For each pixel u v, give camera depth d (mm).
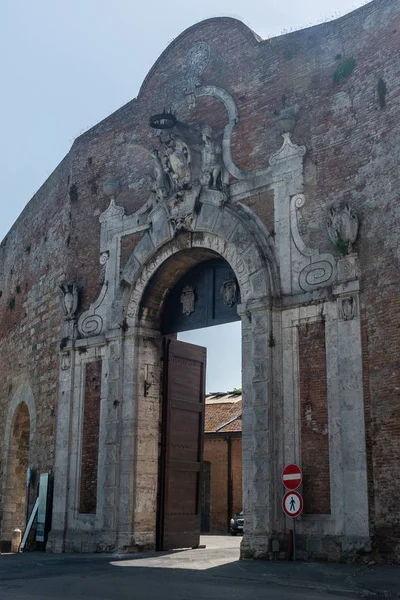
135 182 23969
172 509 22031
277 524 17547
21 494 29109
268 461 17828
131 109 24875
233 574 14734
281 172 19641
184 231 21562
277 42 20797
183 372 23469
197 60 22875
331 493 16906
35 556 20516
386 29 18078
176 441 22625
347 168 18266
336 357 17500
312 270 18422
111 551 20938
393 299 16484
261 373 18469
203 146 21594
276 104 20344
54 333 25984
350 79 18734
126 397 21984
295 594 11797
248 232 19656
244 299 19391
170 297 23062
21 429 29359
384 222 17047
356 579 13484
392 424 16016
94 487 22406
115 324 22766
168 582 13625
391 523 15648
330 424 17250
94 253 24578
